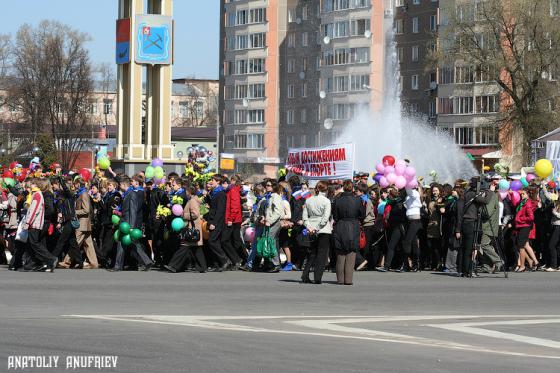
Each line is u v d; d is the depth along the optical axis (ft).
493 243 91.50
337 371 41.09
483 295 74.33
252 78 449.48
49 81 430.20
